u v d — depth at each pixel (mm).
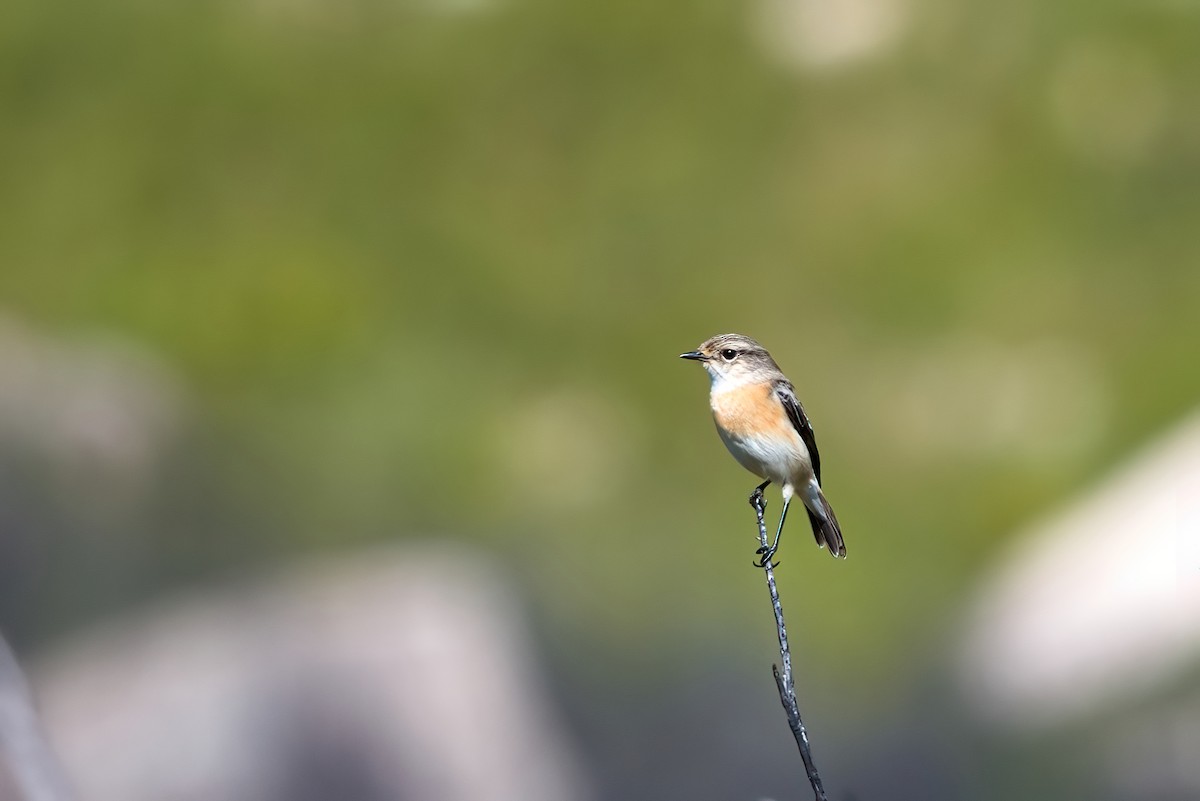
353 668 15953
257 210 26297
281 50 28594
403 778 15422
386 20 29312
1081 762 16750
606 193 26391
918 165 26094
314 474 21328
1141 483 20031
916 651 19109
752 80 27703
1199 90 26391
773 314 24250
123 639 16797
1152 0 27750
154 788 14914
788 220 25625
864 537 20828
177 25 29016
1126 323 23266
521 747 16125
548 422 22812
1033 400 22234
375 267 25391
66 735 15180
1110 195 25312
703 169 26438
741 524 21109
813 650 19172
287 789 15117
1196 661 16875
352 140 27391
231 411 22219
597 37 28547
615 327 24375
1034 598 18812
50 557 18203
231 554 19047
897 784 17391
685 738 17453
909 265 24656
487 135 27422
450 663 16406
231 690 15562
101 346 22703
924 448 22141
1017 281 24203
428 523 20797
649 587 20031
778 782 17297
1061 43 27453
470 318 24547
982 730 17719
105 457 19766
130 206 26234
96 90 28062
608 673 18250
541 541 20719
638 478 22078
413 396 23094
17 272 24859
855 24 28172
